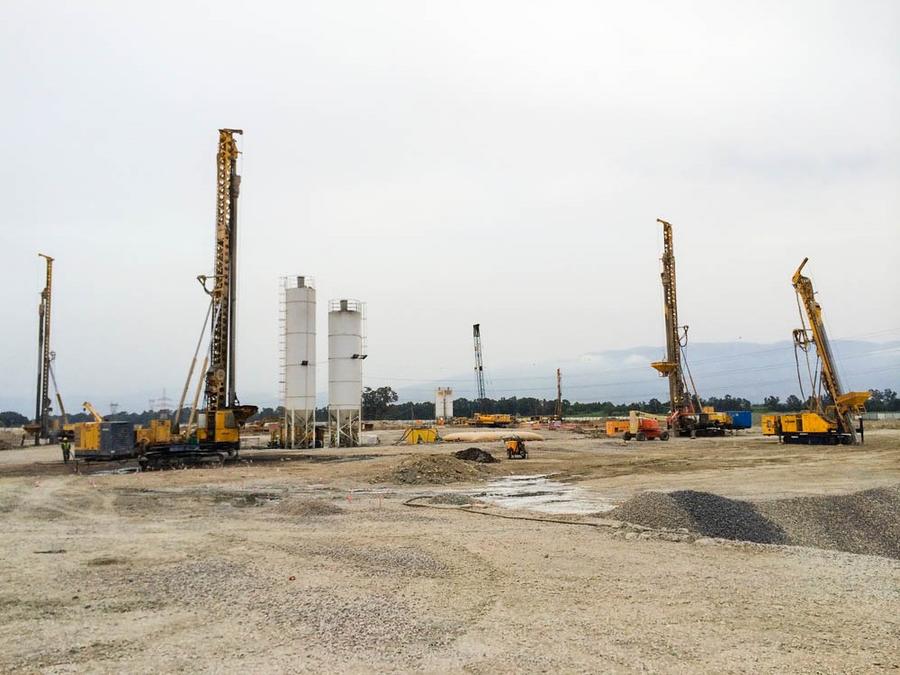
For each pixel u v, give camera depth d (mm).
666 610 10984
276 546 16781
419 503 24953
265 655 9242
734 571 13703
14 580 13680
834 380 58812
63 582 13492
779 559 14836
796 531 18594
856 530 19156
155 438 42594
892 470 35094
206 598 12141
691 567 14062
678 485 30172
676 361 81312
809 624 10188
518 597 11836
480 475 35781
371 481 33438
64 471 40750
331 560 15023
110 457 42094
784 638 9555
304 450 58312
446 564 14422
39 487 31844
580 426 109875
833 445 57156
